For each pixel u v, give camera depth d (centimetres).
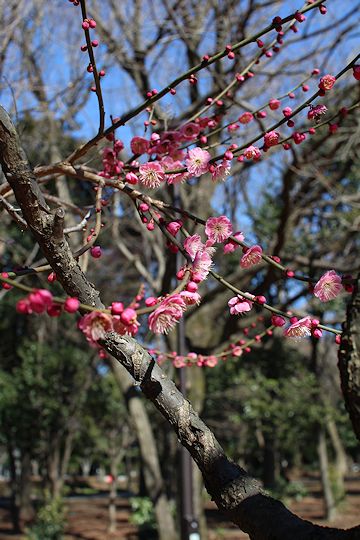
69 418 1558
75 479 3944
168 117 353
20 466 1942
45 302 141
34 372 1450
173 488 1569
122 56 946
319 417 1492
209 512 1953
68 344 1645
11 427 1447
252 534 153
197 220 229
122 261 1338
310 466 3400
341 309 1217
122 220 1027
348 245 992
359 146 980
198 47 900
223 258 1162
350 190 1241
